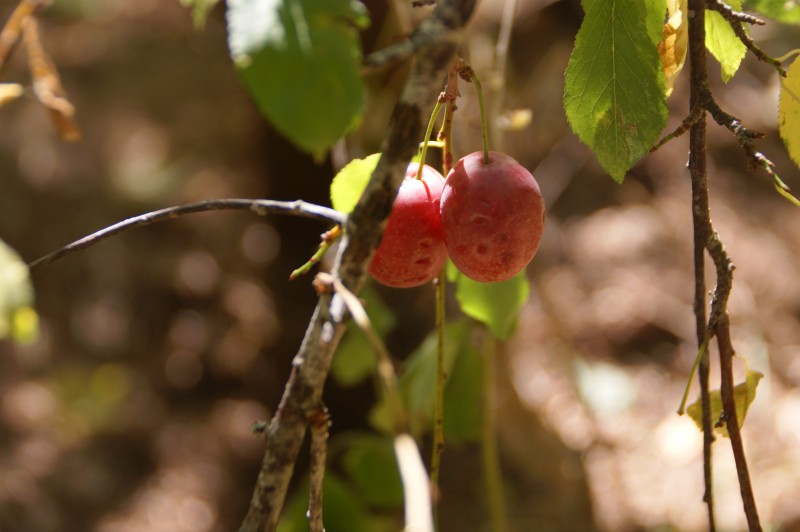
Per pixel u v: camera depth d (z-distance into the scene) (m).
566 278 4.34
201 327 4.53
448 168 1.21
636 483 3.44
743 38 1.10
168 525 3.67
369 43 2.60
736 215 4.53
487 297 1.59
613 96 1.08
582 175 4.82
